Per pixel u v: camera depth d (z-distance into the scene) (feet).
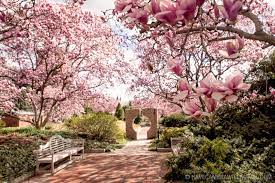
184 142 32.01
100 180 32.30
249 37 5.92
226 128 40.01
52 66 58.13
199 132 37.47
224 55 4.38
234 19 4.09
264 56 44.75
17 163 35.37
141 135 98.94
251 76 46.34
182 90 4.55
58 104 67.10
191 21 4.16
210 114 4.44
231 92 4.08
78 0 27.63
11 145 44.75
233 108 41.96
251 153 27.55
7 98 59.67
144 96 73.56
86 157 48.75
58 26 43.86
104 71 63.62
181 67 4.97
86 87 61.62
